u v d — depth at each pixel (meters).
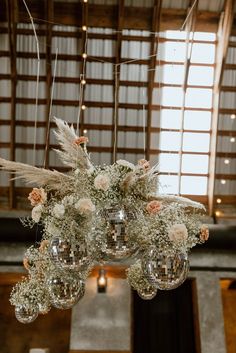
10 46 9.57
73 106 10.51
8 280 11.73
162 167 11.01
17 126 10.66
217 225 10.46
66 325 11.94
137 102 10.52
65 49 10.14
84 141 4.19
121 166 4.38
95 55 10.20
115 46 10.16
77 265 4.16
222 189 11.24
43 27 9.88
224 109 10.52
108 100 10.53
